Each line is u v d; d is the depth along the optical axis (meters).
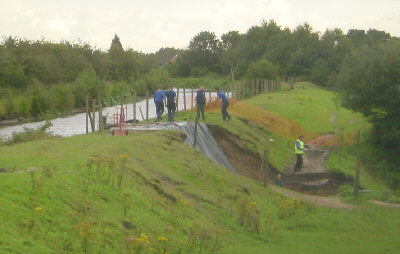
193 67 121.75
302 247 14.05
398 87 35.94
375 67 36.81
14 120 47.09
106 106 64.19
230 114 35.12
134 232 10.83
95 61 84.94
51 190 10.67
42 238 8.73
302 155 31.81
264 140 32.75
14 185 10.22
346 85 38.19
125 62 92.88
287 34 92.94
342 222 17.70
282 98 51.28
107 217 10.76
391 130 36.16
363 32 105.31
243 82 58.69
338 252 13.78
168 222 12.45
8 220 8.71
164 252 10.27
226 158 27.78
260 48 102.31
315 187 25.94
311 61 84.88
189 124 26.55
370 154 35.22
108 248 9.45
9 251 7.65
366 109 37.88
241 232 14.48
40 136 23.98
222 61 112.75
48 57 67.19
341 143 34.28
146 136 21.16
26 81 60.62
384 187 29.48
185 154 20.55
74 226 9.42
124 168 14.40
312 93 61.75
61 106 55.69
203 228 13.15
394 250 14.34
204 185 17.72
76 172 12.61
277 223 16.72
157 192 14.48
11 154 14.95
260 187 21.02
